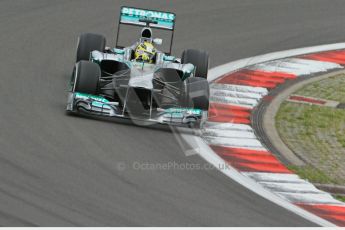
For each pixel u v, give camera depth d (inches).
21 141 1732.3
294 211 1609.3
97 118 1959.9
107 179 1601.9
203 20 3061.0
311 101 2413.9
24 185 1505.9
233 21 3097.9
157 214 1466.5
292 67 2726.4
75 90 1918.1
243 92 2421.3
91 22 2891.2
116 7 3090.6
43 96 2076.8
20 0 3031.5
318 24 3198.8
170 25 2217.0
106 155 1731.1
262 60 2753.4
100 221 1396.4
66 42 2645.2
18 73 2251.5
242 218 1515.7
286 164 1883.6
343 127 2208.4
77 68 1937.7
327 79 2657.5
